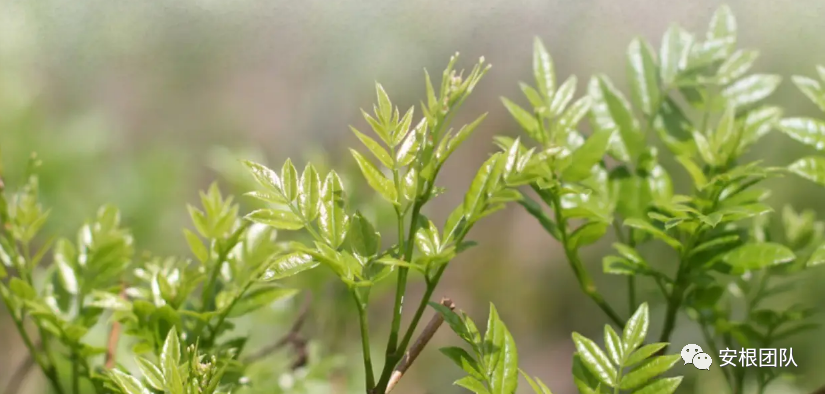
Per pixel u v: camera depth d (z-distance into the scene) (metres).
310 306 1.15
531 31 1.12
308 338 1.14
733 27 0.96
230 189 1.21
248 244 0.93
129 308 0.90
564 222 0.91
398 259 0.81
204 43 1.25
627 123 0.95
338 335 1.22
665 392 0.82
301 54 1.30
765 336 0.97
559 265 2.20
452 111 0.81
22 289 0.91
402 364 0.82
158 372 0.81
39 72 1.38
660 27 1.03
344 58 1.32
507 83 1.77
